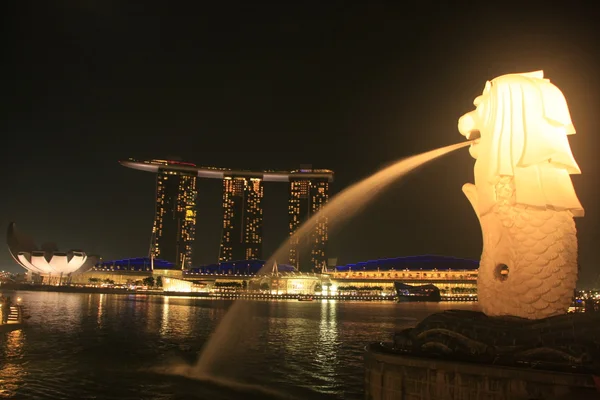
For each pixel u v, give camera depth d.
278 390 27.31
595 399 12.98
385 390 16.67
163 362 35.06
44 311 89.56
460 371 15.15
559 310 17.69
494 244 19.50
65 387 27.23
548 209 18.09
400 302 197.38
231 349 44.06
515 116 18.59
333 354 41.94
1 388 26.77
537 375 14.02
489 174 19.00
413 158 23.88
